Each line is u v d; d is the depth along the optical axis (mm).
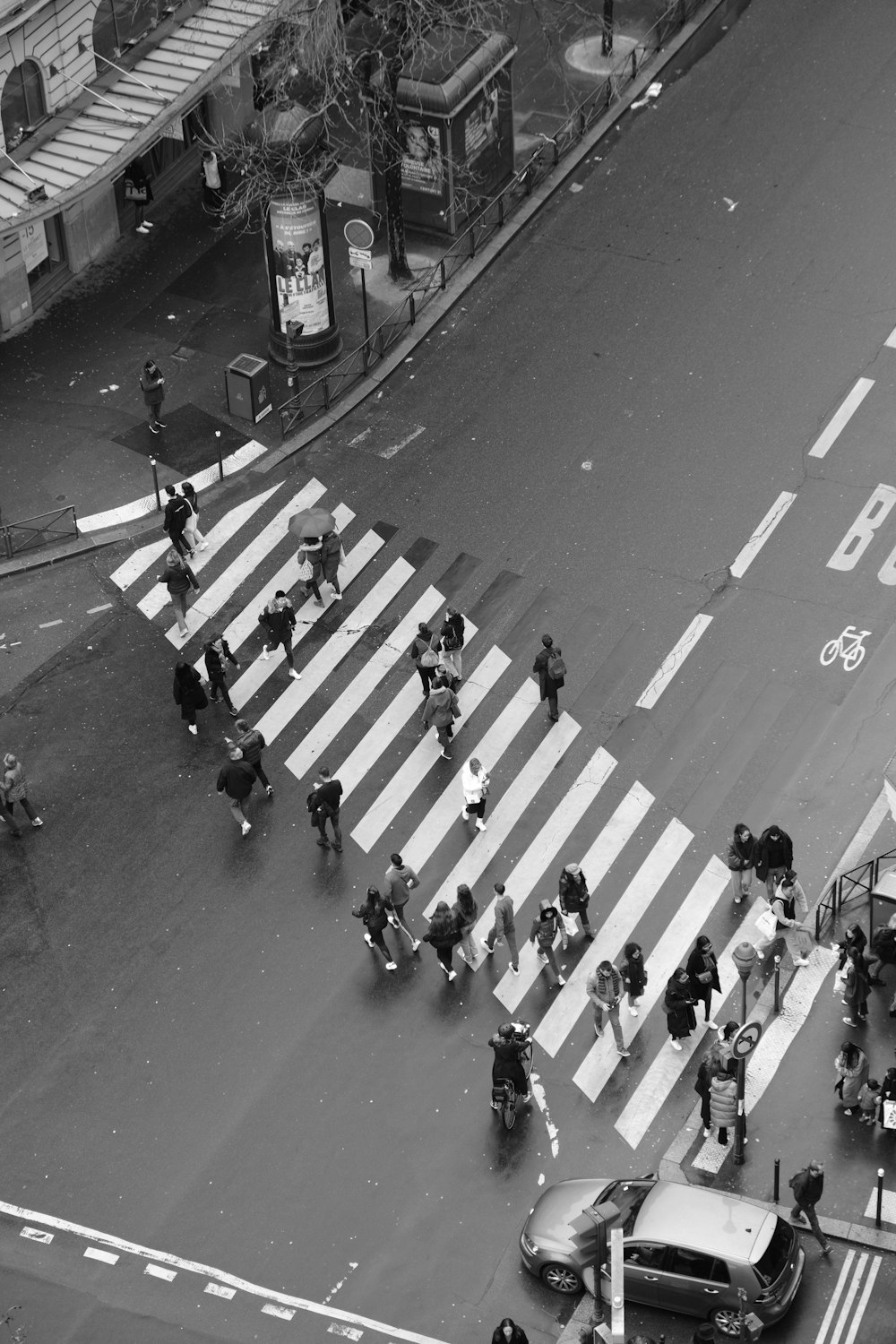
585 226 42562
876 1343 24438
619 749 32594
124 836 32000
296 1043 28969
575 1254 24953
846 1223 25750
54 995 29875
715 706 33000
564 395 38844
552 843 31391
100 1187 27453
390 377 39688
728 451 37281
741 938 29734
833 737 32250
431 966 29797
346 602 35562
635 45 46844
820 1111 27328
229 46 41188
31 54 38500
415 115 40938
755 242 41594
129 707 34062
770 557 35250
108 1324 25781
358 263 38062
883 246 41062
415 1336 25328
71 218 41812
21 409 39594
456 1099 28047
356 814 32125
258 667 34625
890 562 34906
